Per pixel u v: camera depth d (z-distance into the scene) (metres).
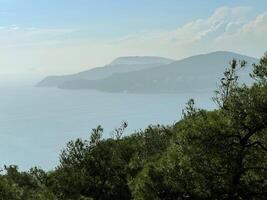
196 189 15.80
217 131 15.44
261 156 15.98
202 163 15.54
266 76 15.74
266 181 15.98
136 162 24.27
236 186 15.53
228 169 15.51
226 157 15.42
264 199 15.76
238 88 15.66
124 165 25.50
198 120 15.98
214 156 15.45
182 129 16.25
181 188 15.85
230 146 15.45
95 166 25.14
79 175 24.50
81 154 25.41
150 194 16.14
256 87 15.56
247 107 15.18
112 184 24.72
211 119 15.90
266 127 15.23
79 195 23.25
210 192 15.62
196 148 15.51
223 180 15.55
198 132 15.51
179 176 15.86
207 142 15.41
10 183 18.95
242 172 15.52
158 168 16.44
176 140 16.47
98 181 24.73
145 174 16.52
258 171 16.02
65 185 24.22
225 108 15.72
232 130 15.41
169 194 16.16
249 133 15.39
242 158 15.41
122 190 24.72
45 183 24.81
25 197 20.08
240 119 15.35
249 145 15.52
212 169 15.55
